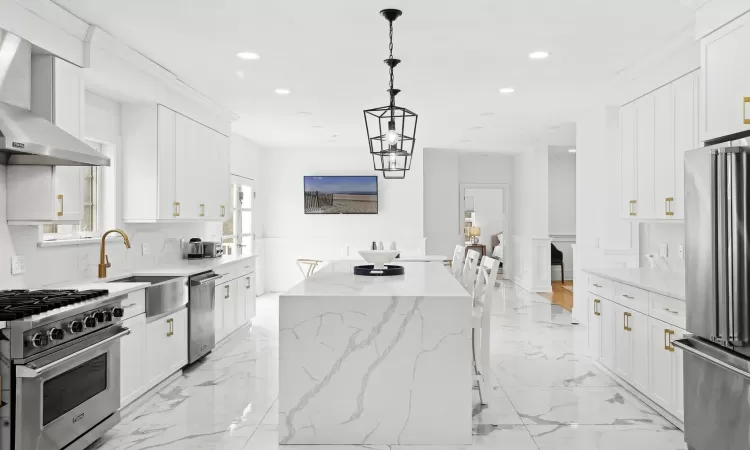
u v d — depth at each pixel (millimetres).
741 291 2439
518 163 10227
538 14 3348
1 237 3148
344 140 8430
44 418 2492
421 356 3039
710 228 2564
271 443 3061
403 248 9133
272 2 3143
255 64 4402
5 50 2857
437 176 10266
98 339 2914
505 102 5824
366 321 3047
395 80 4910
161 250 5262
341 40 3809
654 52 4035
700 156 2668
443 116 6617
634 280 3865
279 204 9219
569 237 11086
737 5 2625
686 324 2814
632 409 3576
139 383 3637
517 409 3582
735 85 2654
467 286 4438
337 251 9164
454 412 3029
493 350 5191
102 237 3957
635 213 4527
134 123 4609
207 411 3572
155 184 4594
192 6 3201
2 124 2619
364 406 3047
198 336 4625
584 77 4812
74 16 3314
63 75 3332
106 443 3053
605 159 5609
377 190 9141
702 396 2727
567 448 2963
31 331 2396
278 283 9188
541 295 8742
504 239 10727
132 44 3889
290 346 3057
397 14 3285
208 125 5762
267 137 8148
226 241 7398
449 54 4141
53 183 3176
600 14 3352
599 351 4449
